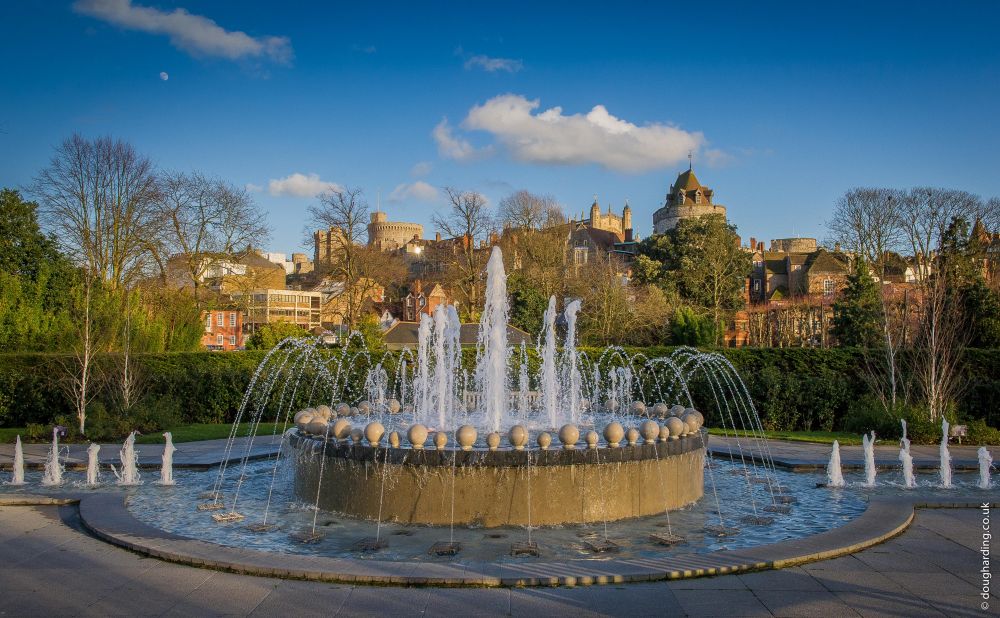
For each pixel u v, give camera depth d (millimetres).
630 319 42281
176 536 8188
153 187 32719
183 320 31000
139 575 7047
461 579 6730
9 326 25250
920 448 16219
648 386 23344
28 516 9523
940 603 6312
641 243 63875
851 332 39656
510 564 7180
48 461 13570
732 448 16141
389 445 9461
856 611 6117
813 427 20344
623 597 6430
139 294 27906
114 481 12336
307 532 8875
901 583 6836
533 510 9125
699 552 7719
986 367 21547
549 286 49062
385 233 118188
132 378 20125
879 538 8227
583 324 43969
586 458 9305
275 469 13055
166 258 34938
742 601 6340
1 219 32906
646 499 9844
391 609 6121
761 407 20375
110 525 8641
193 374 21719
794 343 52281
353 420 13508
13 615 6012
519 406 16281
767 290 68062
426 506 9164
